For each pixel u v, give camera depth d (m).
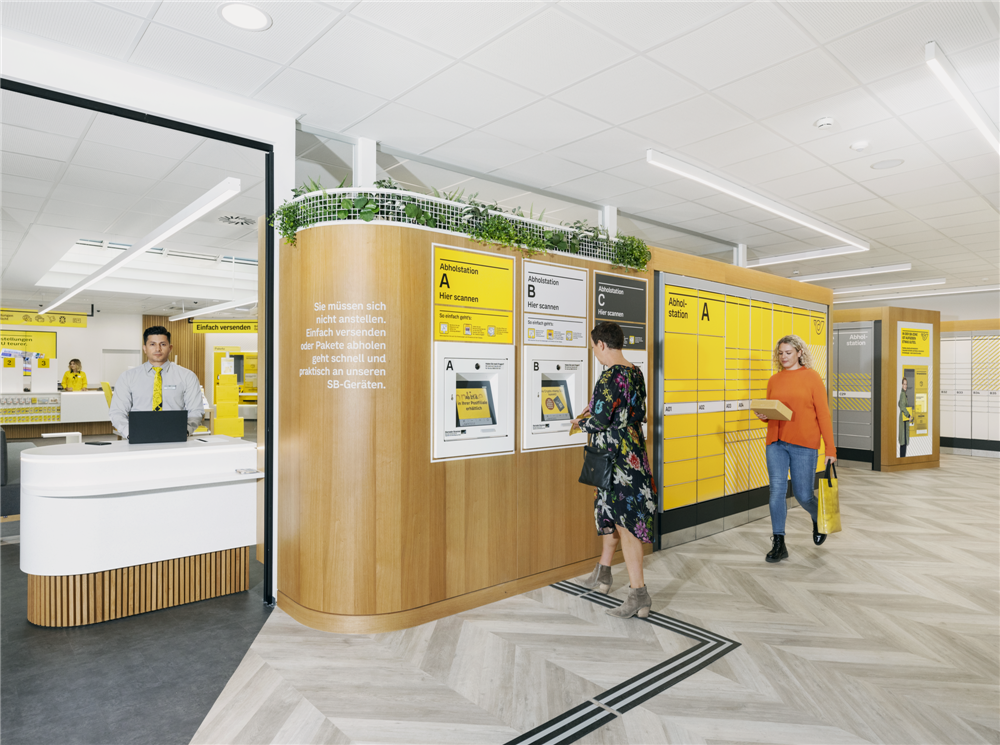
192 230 8.34
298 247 3.57
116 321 18.08
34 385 16.66
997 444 11.20
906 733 2.38
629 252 4.70
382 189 3.49
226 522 4.04
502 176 5.50
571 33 3.15
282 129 4.05
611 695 2.69
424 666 2.96
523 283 4.04
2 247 8.97
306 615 3.49
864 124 4.35
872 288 12.48
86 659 3.06
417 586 3.47
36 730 2.42
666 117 4.22
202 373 19.50
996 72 3.63
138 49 3.26
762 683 2.79
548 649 3.15
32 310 14.45
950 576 4.32
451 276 3.66
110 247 9.97
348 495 3.36
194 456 3.97
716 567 4.54
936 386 9.95
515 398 4.00
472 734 2.39
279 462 3.81
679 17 3.02
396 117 4.19
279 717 2.51
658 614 3.61
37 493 3.47
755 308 6.17
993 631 3.37
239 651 3.14
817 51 3.36
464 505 3.69
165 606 3.80
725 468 5.76
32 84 3.16
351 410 3.37
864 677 2.84
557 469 4.22
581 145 4.75
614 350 3.51
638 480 3.45
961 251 8.74
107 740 2.35
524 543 4.01
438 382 3.58
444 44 3.25
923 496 7.34
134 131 4.75
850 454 9.80
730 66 3.52
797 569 4.49
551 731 2.41
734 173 5.41
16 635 3.36
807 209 6.57
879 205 6.39
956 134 4.54
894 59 3.45
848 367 9.82
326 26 3.05
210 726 2.45
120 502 3.62
